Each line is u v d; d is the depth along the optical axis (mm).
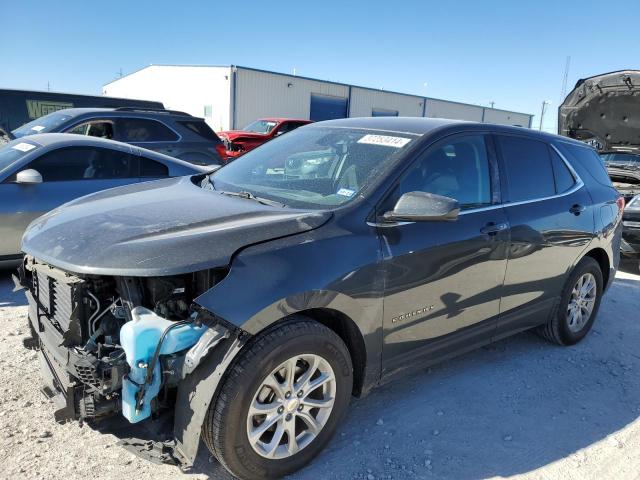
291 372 2656
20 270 3180
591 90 8766
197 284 2557
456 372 4102
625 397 3900
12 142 6555
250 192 3436
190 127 9953
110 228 2697
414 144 3338
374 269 2887
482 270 3531
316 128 4098
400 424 3324
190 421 2402
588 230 4461
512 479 2895
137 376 2322
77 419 2490
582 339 4906
